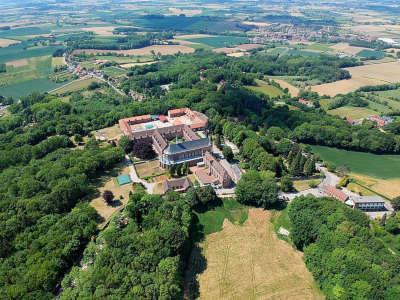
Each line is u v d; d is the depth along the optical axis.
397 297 186.75
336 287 197.88
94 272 194.50
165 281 193.50
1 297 176.75
